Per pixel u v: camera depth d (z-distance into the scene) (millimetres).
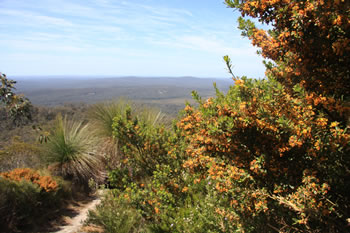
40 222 4609
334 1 1408
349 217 1438
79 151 7121
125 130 3979
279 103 1608
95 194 6602
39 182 5340
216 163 1919
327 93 1676
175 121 3871
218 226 2244
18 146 7191
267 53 1961
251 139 1785
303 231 1546
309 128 1438
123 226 3400
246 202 1688
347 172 1537
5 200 4344
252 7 1779
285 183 1617
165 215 2908
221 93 1975
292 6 1597
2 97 3217
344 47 1514
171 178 3404
